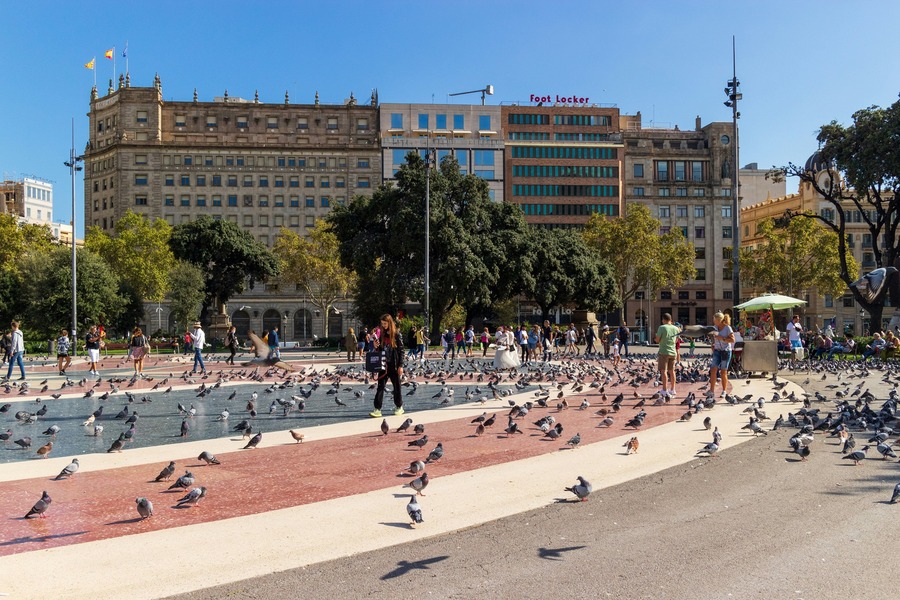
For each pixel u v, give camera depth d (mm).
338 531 7262
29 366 40531
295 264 84375
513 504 8305
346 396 20750
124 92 105812
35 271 62250
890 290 44281
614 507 8211
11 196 141750
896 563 6234
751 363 25781
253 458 10977
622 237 86250
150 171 105562
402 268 59812
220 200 106938
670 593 5641
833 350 38344
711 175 121312
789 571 6078
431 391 22266
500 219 65938
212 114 108688
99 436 13516
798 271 86438
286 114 110125
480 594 5648
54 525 7418
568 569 6207
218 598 5555
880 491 8844
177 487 8867
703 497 8633
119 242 78375
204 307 85688
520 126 117562
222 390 23406
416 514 7273
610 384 23844
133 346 31844
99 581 5867
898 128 45406
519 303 104062
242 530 7266
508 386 23797
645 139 122312
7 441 12938
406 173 60531
